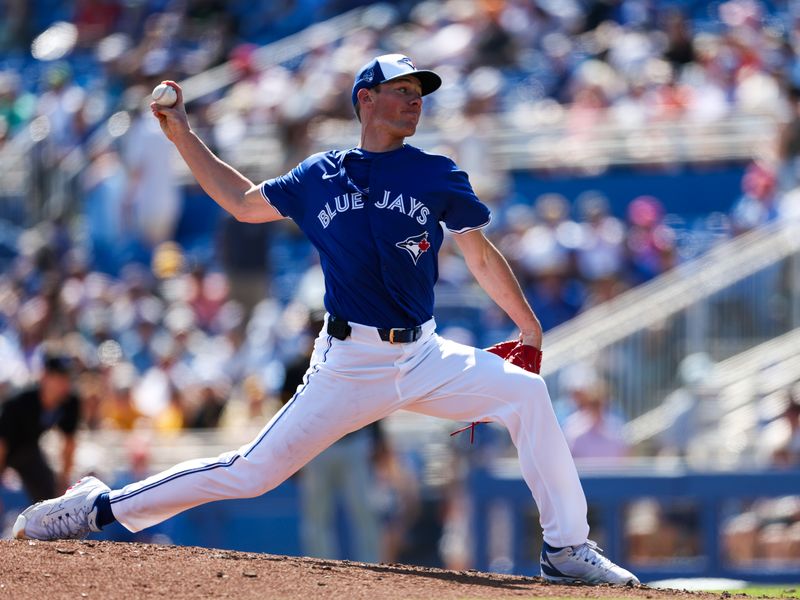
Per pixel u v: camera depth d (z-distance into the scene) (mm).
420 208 18531
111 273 62375
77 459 43969
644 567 41812
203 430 49250
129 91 70188
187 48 77188
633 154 62719
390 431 46750
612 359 46469
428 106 66312
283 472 19578
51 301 51688
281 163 62375
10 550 19391
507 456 44000
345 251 18750
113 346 53375
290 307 52438
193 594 17438
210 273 58469
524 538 41375
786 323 47375
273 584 18062
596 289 53469
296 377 37469
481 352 19406
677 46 67625
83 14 83500
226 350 52875
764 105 62469
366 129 18844
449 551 43438
